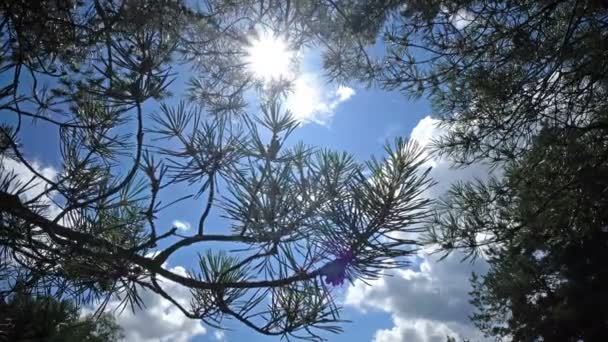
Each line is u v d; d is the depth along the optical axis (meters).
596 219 5.80
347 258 1.73
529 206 5.77
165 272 1.99
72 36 3.20
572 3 5.75
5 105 2.52
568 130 5.59
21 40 2.93
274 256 1.84
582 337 18.38
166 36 3.12
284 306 1.94
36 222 2.03
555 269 16.58
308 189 1.69
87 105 2.57
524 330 20.28
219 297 1.95
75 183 2.26
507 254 6.23
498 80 5.83
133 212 2.33
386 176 1.68
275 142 1.73
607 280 16.08
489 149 6.05
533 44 5.61
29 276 2.10
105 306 2.06
